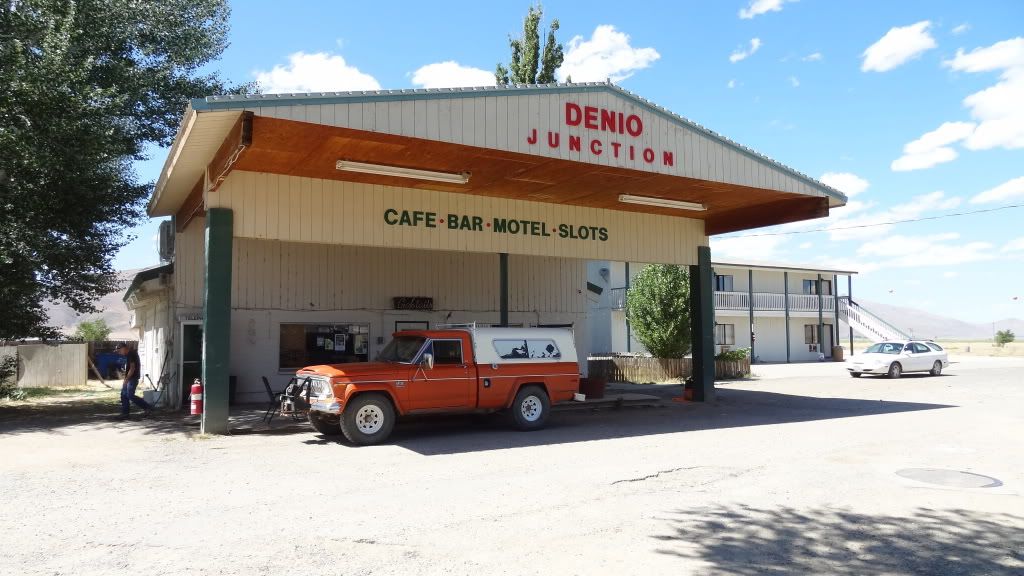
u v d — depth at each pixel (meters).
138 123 19.39
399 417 13.71
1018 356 47.59
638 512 6.68
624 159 12.82
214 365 11.93
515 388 12.52
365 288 19.17
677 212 17.78
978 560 5.35
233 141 10.20
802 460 9.45
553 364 13.00
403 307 19.55
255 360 17.50
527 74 22.98
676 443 11.02
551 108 12.09
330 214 13.37
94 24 17.48
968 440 11.16
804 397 19.02
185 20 20.19
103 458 9.63
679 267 26.84
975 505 7.00
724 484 7.94
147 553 5.38
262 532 5.96
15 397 18.86
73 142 14.62
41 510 6.70
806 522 6.36
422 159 12.16
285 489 7.64
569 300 23.02
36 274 15.48
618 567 5.13
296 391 11.37
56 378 24.78
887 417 14.27
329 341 18.62
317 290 18.44
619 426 13.25
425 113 10.80
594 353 36.84
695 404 17.47
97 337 37.12
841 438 11.44
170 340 16.66
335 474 8.50
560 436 11.87
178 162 12.07
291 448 10.55
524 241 15.84
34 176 14.59
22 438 11.45
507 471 8.70
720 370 26.69
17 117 13.98
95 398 19.73
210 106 9.24
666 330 26.30
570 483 7.96
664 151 13.37
